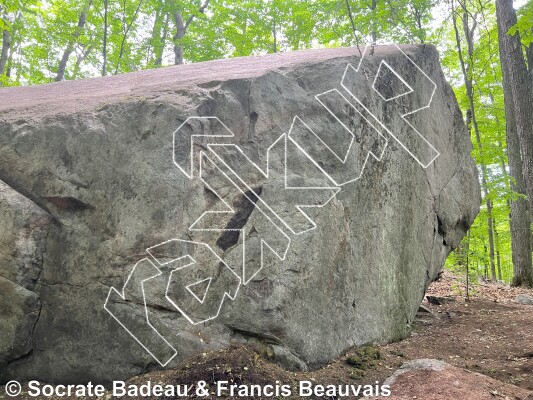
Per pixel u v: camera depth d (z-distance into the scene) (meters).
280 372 3.44
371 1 7.39
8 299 3.49
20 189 3.77
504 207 12.55
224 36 14.68
